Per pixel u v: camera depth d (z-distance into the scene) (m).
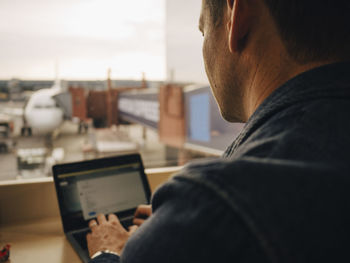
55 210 0.73
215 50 0.24
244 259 0.11
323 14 0.17
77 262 0.51
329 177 0.12
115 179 0.70
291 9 0.18
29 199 0.71
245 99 0.23
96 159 0.69
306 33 0.18
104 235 0.53
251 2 0.19
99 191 0.67
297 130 0.15
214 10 0.24
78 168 0.66
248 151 0.16
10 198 0.70
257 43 0.20
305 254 0.11
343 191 0.12
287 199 0.12
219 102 0.26
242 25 0.20
